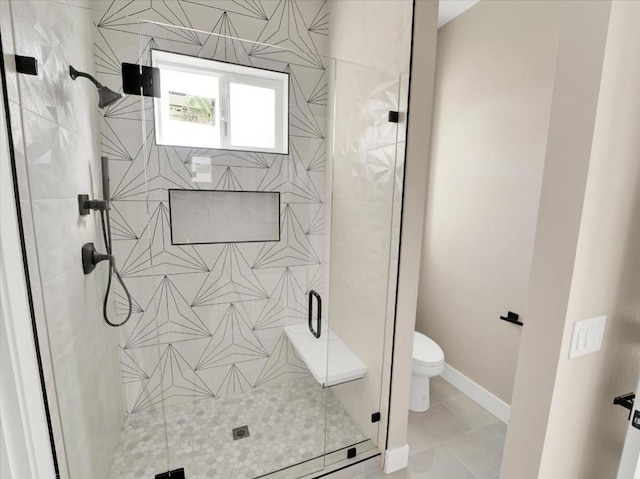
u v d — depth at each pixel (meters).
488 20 2.09
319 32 2.15
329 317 2.21
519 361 0.98
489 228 2.15
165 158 1.90
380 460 1.74
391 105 1.55
